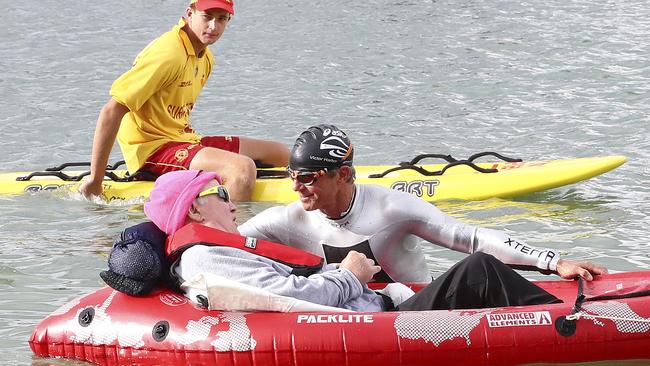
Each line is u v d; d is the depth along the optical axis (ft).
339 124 133.39
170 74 96.89
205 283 54.75
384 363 53.57
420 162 115.24
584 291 59.36
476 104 142.20
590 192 98.48
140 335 56.13
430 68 166.40
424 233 61.36
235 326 54.75
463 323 53.88
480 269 56.24
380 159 116.26
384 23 206.90
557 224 88.48
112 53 186.50
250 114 139.85
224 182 97.76
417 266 63.31
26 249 82.89
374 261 61.82
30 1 243.40
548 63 164.86
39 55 184.44
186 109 101.50
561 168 97.60
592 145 118.32
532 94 145.89
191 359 54.95
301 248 62.80
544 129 127.03
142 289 57.26
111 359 57.11
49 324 59.16
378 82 157.99
